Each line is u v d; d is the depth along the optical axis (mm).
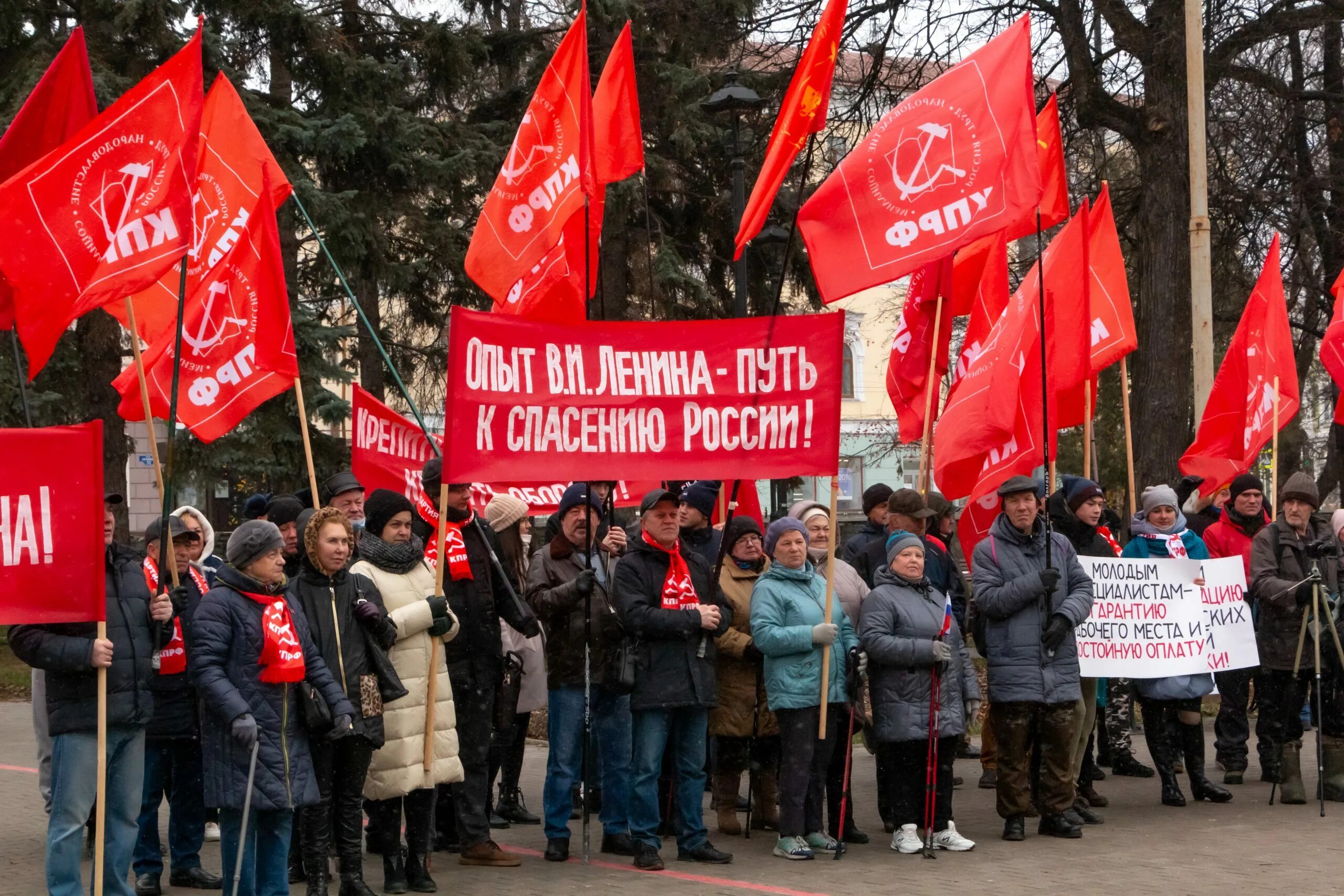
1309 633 9273
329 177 20641
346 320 23344
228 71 18984
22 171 6383
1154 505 9633
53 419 20188
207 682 6074
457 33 21641
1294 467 24031
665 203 22703
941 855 7785
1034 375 9188
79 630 6188
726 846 8203
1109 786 10117
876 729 7863
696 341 7516
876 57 19031
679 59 21531
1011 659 8125
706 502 8586
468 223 22562
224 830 6324
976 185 7930
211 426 8422
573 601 7656
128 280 6504
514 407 7320
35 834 9016
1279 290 11805
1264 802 9344
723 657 8391
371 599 6805
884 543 9242
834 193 8039
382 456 9688
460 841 7793
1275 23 18391
